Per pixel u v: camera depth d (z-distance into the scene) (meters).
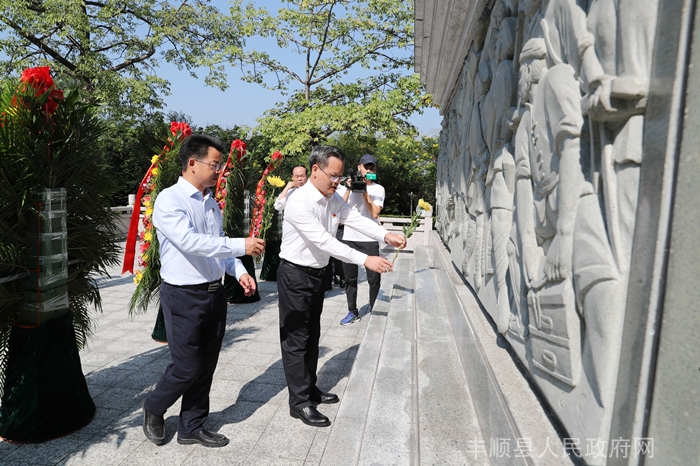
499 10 2.41
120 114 14.30
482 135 2.70
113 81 13.67
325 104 13.44
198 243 2.42
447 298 3.75
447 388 2.23
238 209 5.83
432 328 3.25
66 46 14.38
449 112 5.41
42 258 2.64
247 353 4.26
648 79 0.93
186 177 2.70
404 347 3.38
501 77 2.10
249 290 2.77
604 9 1.07
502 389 1.60
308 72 14.97
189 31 15.84
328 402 3.28
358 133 13.26
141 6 14.80
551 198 1.38
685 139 0.82
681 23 0.83
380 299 5.01
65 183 2.81
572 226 1.23
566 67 1.30
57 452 2.65
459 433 1.82
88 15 13.98
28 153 2.61
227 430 2.92
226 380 3.66
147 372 3.80
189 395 2.73
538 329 1.45
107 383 3.58
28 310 2.67
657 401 0.85
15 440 2.71
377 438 2.13
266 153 15.86
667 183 0.85
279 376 3.75
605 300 1.02
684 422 0.78
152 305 5.92
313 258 2.91
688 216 0.80
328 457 2.23
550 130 1.38
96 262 3.06
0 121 2.56
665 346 0.84
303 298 2.90
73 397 2.86
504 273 1.95
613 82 0.96
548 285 1.38
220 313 2.72
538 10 1.64
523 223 1.61
